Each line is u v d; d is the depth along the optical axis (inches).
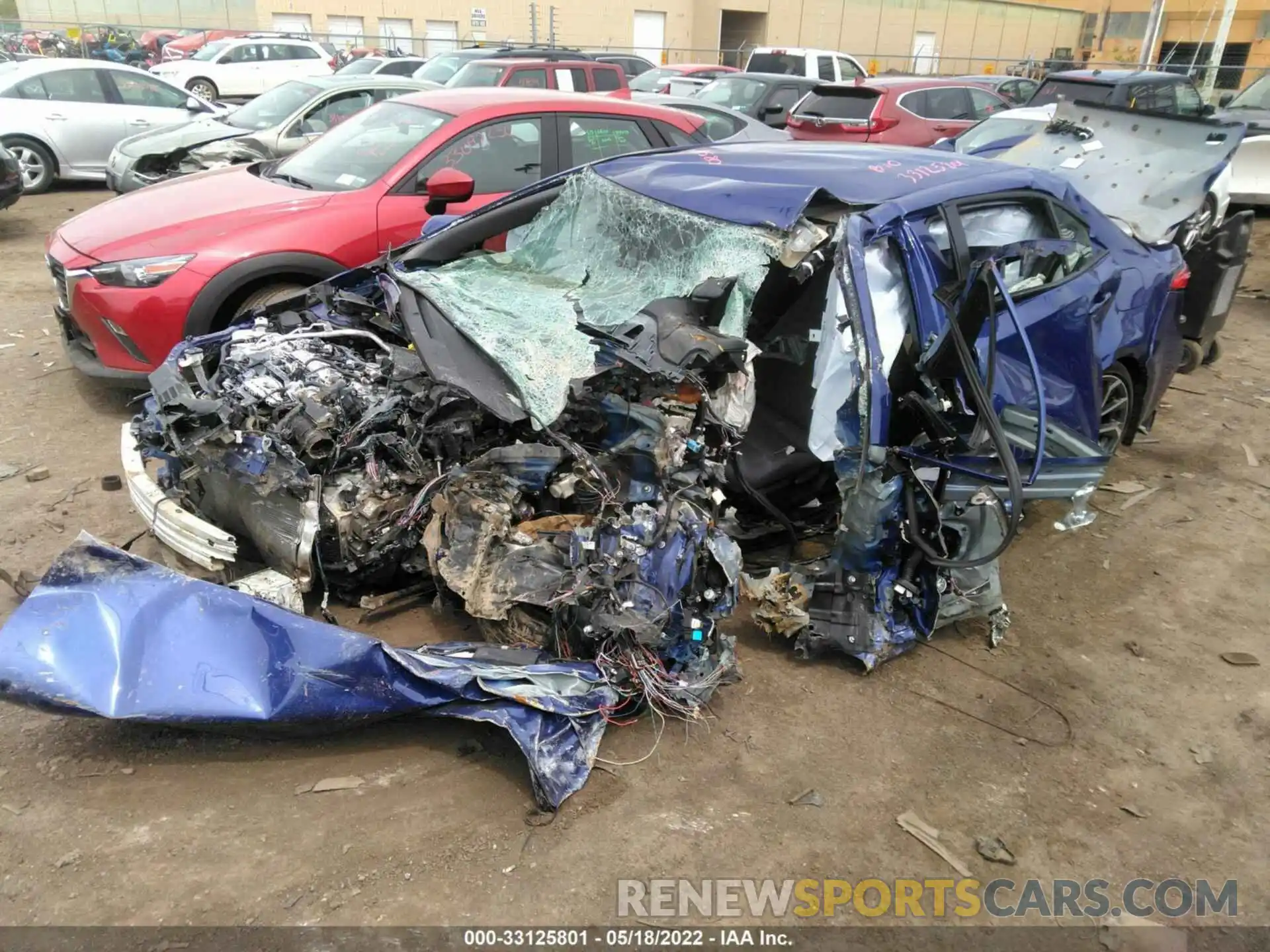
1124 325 169.5
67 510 169.5
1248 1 1144.2
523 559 117.7
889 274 129.0
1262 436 229.5
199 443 127.0
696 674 121.6
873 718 125.2
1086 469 126.8
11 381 232.2
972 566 119.3
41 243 382.3
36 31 950.4
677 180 158.4
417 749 116.0
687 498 121.6
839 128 445.4
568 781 107.7
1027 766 118.0
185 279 195.9
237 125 416.5
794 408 149.7
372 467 131.5
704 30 1338.6
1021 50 1445.6
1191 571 167.5
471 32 1223.5
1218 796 114.6
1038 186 156.6
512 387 127.7
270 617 112.4
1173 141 212.8
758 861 101.7
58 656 107.0
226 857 98.9
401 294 153.3
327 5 1146.0
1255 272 405.7
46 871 96.3
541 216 178.5
